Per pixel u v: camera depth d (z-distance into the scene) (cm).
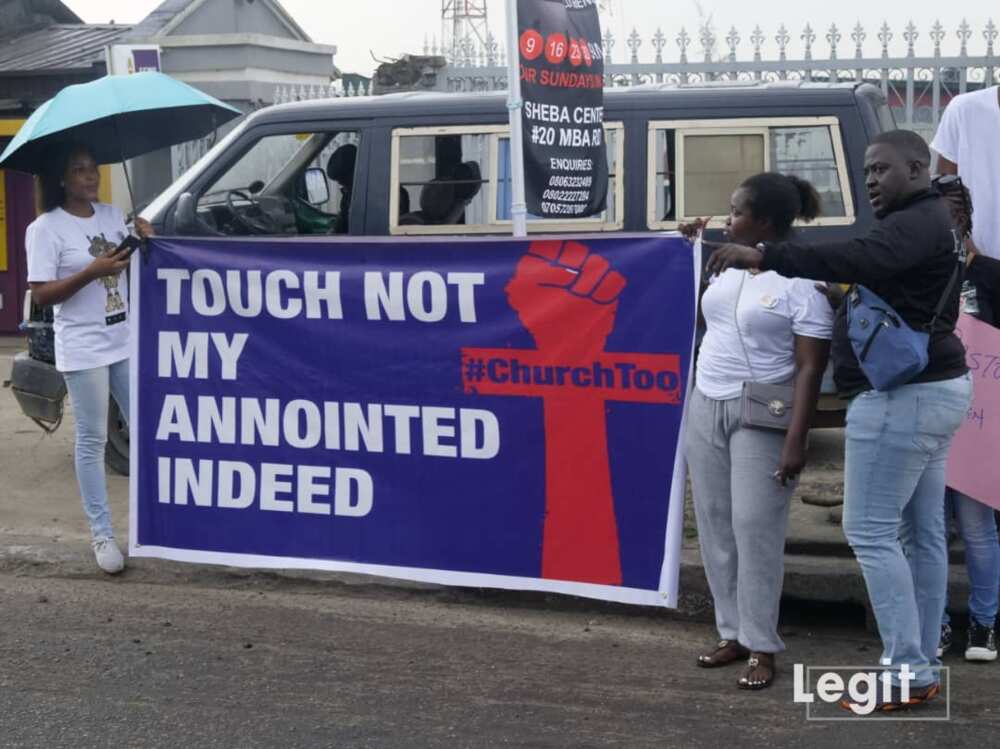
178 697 524
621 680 539
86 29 1789
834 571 599
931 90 1211
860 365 479
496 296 585
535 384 584
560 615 620
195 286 631
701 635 594
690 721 496
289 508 629
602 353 571
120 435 858
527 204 618
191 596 649
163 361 640
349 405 614
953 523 614
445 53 1330
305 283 615
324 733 489
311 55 1596
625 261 563
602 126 653
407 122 764
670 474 566
